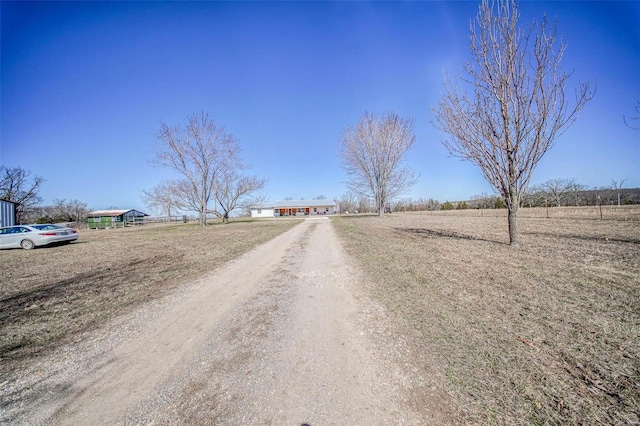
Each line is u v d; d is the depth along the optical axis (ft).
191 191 100.01
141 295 17.19
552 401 6.77
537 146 25.49
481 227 50.34
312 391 7.65
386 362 8.82
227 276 21.30
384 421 6.46
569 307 12.19
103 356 10.09
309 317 12.84
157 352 10.22
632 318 10.85
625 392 6.95
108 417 6.99
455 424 6.25
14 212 83.25
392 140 102.47
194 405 7.29
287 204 234.38
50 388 8.30
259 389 7.83
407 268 20.84
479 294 14.49
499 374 7.87
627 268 17.63
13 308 15.48
